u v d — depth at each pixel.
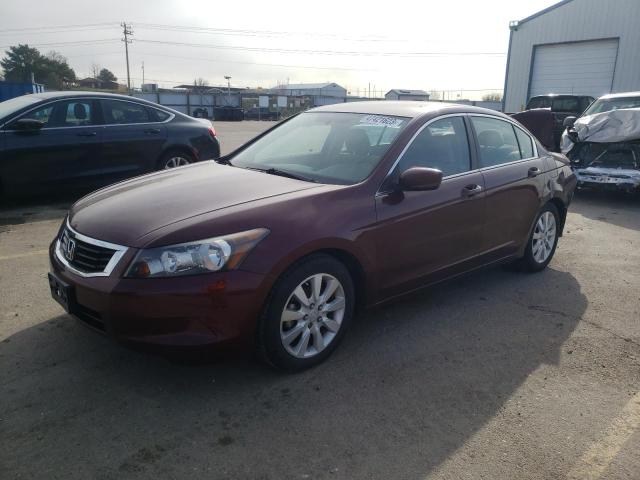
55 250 3.31
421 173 3.47
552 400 3.07
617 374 3.37
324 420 2.82
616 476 2.48
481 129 4.49
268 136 4.66
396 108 4.27
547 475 2.47
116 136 7.72
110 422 2.75
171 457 2.51
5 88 26.98
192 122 8.75
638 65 18.86
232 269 2.81
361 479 2.41
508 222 4.59
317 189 3.38
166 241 2.79
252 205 3.10
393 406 2.96
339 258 3.38
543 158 5.16
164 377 3.17
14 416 2.77
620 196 9.68
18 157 6.89
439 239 3.92
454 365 3.43
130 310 2.73
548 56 21.53
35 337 3.59
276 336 3.04
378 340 3.73
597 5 19.62
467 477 2.44
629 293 4.76
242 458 2.52
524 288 4.82
